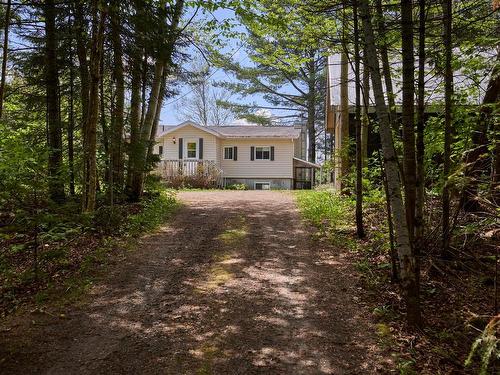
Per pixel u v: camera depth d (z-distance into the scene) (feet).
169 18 30.07
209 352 12.31
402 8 13.51
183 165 72.33
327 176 63.93
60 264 20.04
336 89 45.39
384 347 12.57
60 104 37.19
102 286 17.75
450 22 16.58
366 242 23.15
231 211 35.99
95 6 24.49
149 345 12.73
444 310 15.33
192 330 13.73
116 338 13.19
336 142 53.57
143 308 15.52
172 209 36.35
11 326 13.97
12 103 37.76
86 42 30.04
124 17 26.61
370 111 36.63
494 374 11.43
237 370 11.35
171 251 23.12
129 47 30.17
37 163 22.02
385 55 18.47
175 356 12.08
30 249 21.43
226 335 13.38
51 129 30.66
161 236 26.55
